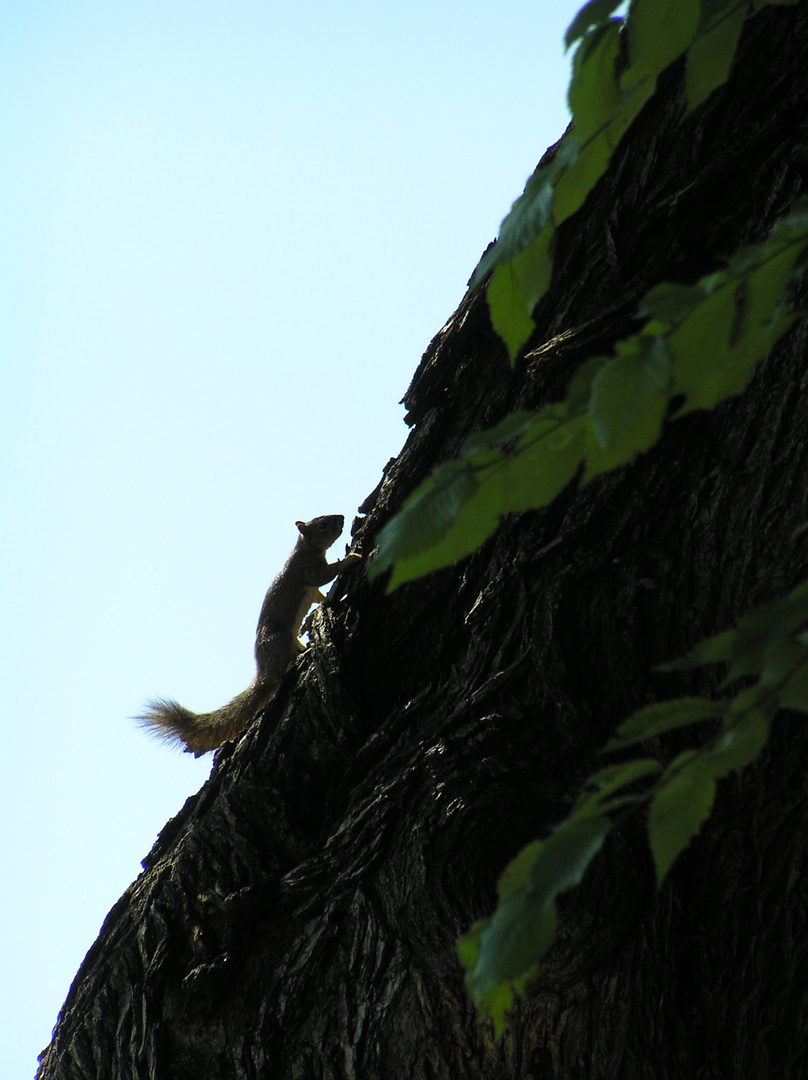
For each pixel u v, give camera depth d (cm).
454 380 1015
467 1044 884
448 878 880
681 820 229
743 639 221
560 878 217
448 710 973
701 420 877
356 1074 891
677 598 912
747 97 848
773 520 857
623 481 908
